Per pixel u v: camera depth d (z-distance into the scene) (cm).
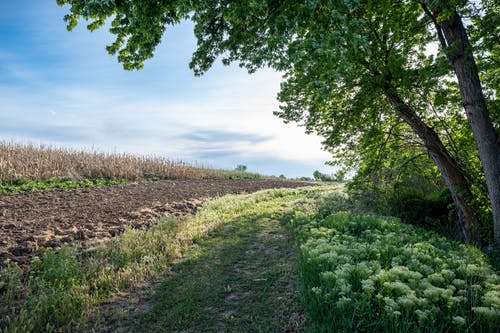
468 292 377
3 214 845
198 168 2816
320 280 406
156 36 754
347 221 773
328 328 313
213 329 366
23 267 485
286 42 539
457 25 628
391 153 934
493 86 672
